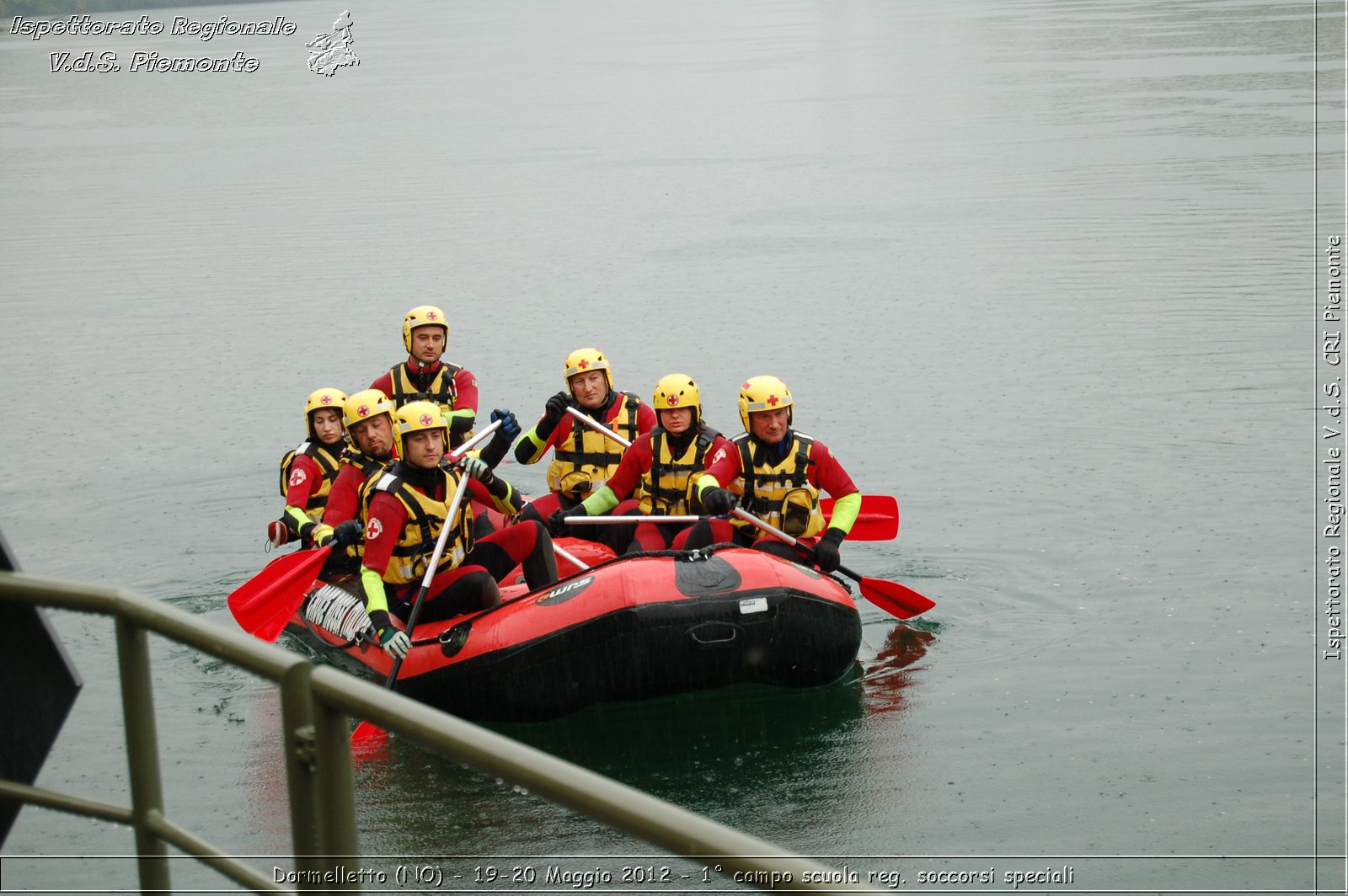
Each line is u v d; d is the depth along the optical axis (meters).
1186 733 12.48
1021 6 172.88
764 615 12.98
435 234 46.72
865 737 12.61
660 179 57.38
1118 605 15.53
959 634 14.97
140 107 99.25
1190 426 22.05
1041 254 36.72
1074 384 24.86
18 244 47.53
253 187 59.66
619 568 13.19
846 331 30.17
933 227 42.09
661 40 157.00
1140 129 59.03
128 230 49.62
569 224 47.53
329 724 4.59
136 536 19.80
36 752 5.57
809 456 14.99
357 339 32.34
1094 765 11.90
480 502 14.63
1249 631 14.68
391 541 13.46
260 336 33.03
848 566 17.08
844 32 152.00
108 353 32.00
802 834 10.91
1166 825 10.88
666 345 30.02
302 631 15.96
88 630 15.78
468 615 13.97
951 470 20.67
